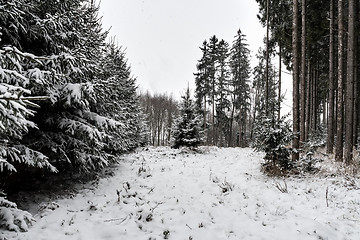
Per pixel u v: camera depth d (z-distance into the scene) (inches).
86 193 280.5
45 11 261.0
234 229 217.0
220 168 441.7
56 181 294.5
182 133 672.4
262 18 795.4
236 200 279.7
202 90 1331.2
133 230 205.6
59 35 259.3
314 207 258.8
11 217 180.1
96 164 325.7
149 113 2156.7
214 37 1339.8
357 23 550.3
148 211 239.9
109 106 363.9
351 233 210.4
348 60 416.8
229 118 1439.5
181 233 207.0
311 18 618.5
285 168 374.3
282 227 218.8
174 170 406.9
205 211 249.3
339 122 441.1
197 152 649.0
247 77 1341.0
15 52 156.2
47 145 255.0
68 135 277.1
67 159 267.3
